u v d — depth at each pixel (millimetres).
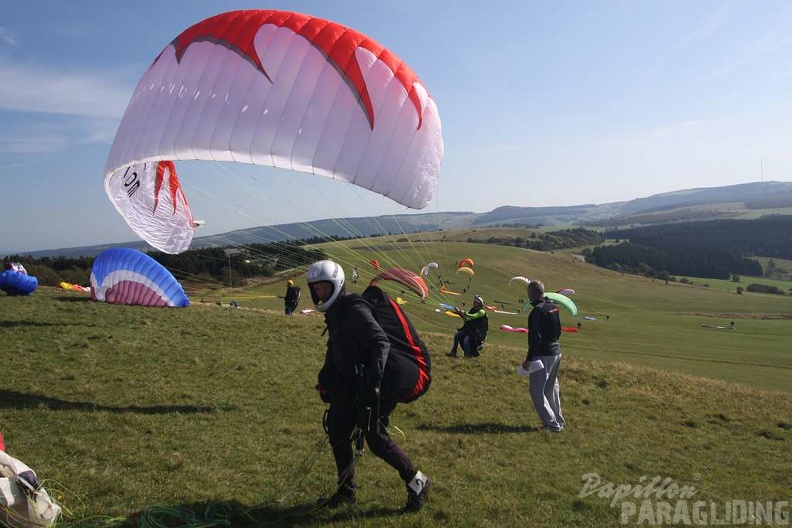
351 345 4496
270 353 11562
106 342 11281
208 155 8234
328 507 4668
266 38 8461
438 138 9312
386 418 4617
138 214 10359
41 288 21406
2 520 3713
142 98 9078
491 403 9180
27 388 7883
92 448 5641
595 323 52688
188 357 10617
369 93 8500
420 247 89375
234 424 6977
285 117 8195
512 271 82250
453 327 32188
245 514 4402
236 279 44750
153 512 4258
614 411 9445
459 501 4977
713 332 50500
